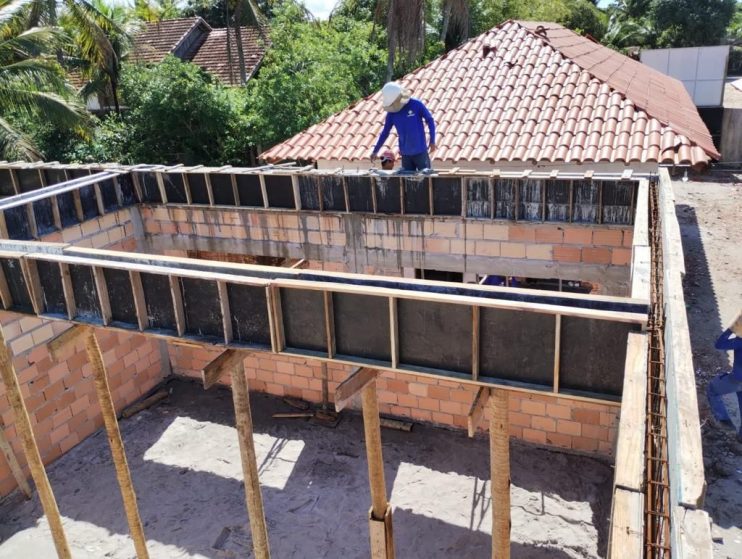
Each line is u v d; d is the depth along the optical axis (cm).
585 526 756
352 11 2938
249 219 1002
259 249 1012
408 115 882
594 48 1795
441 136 1185
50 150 1995
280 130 1920
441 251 906
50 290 630
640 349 391
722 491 691
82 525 812
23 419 600
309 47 2122
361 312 521
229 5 2523
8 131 1522
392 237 923
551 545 730
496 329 474
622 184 791
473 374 487
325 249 972
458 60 1412
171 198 1043
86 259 597
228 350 567
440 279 998
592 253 830
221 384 1112
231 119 1941
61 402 938
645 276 478
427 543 751
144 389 1091
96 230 989
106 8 2069
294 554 747
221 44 2945
